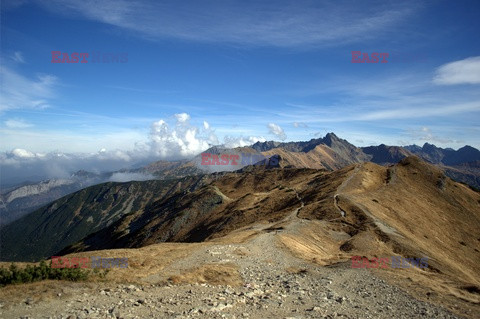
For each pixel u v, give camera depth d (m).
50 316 14.35
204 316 16.06
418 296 24.86
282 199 108.12
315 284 27.25
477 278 60.38
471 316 20.66
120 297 18.33
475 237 83.25
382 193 94.94
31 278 20.03
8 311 14.70
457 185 114.75
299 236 55.81
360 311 20.16
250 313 17.52
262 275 29.73
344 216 70.81
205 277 26.86
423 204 93.81
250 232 60.00
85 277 21.97
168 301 18.34
